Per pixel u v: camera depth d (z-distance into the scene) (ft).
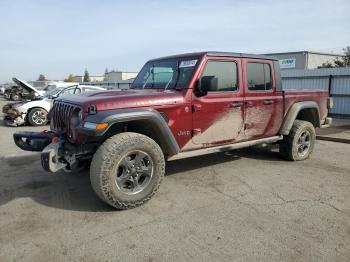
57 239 10.60
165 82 16.01
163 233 10.93
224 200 13.79
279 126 18.81
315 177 16.90
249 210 12.75
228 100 15.80
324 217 12.09
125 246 10.14
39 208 13.08
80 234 10.92
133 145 12.44
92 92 14.99
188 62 15.21
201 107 14.82
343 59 97.14
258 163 19.61
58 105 15.05
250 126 17.12
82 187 15.53
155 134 13.79
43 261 9.36
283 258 9.39
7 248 10.07
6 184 16.07
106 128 11.87
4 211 12.84
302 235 10.72
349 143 26.71
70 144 13.30
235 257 9.46
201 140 15.20
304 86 49.73
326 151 23.40
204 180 16.42
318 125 21.67
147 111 12.84
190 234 10.85
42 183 16.19
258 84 17.39
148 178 13.14
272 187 15.38
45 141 14.08
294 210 12.72
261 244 10.18
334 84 45.83
